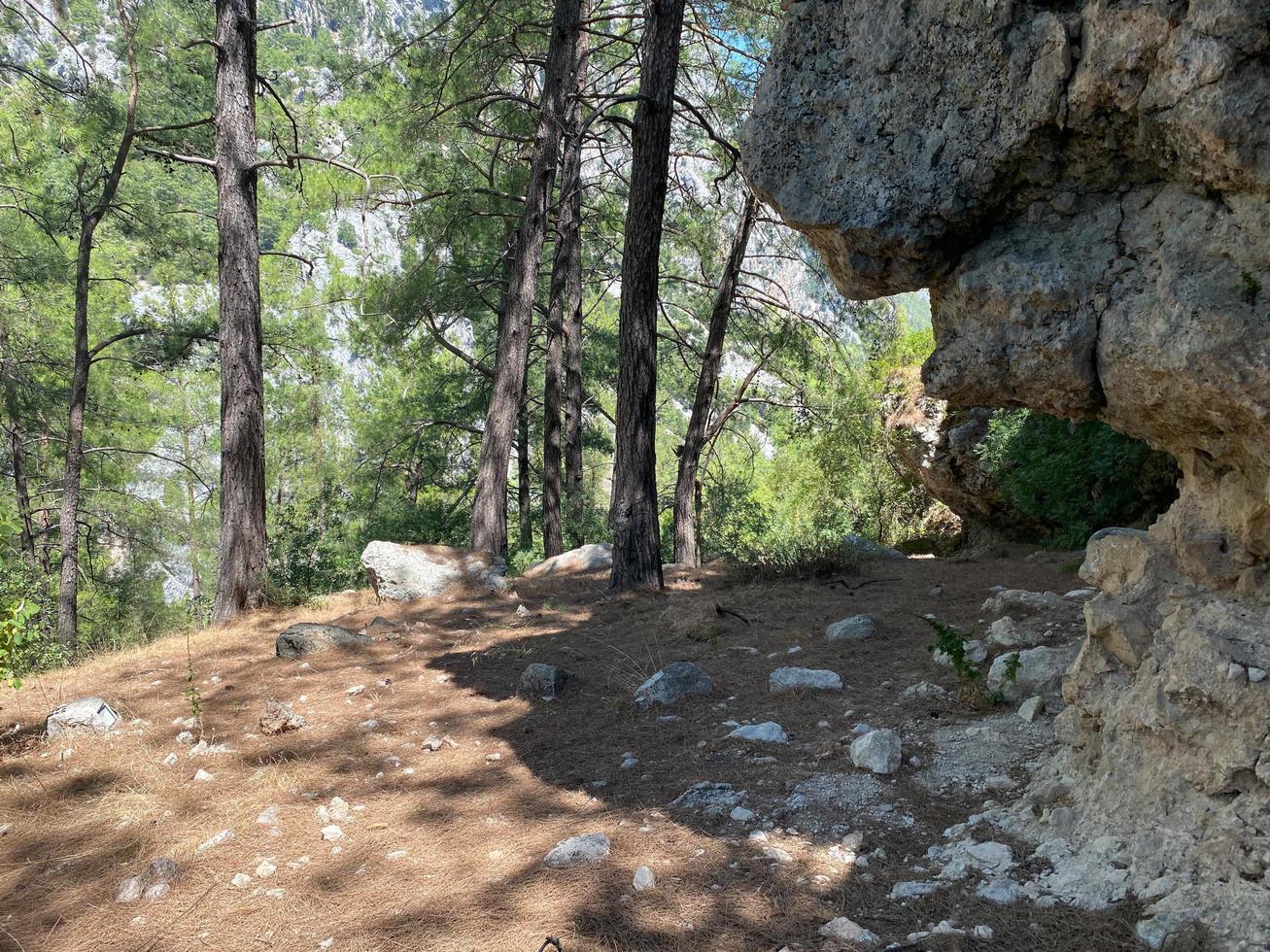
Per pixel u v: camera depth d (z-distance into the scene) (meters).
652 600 8.89
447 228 16.47
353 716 5.87
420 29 16.33
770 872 3.31
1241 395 2.58
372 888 3.47
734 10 13.99
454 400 25.16
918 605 7.55
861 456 18.92
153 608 21.62
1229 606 3.06
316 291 22.83
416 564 10.50
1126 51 2.71
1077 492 10.65
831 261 3.77
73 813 4.43
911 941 2.80
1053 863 3.15
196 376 25.70
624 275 9.66
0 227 17.17
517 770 4.68
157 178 17.42
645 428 9.73
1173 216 2.86
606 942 2.92
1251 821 2.72
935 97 3.28
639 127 9.36
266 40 16.42
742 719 5.08
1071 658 5.07
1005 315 3.22
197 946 3.14
